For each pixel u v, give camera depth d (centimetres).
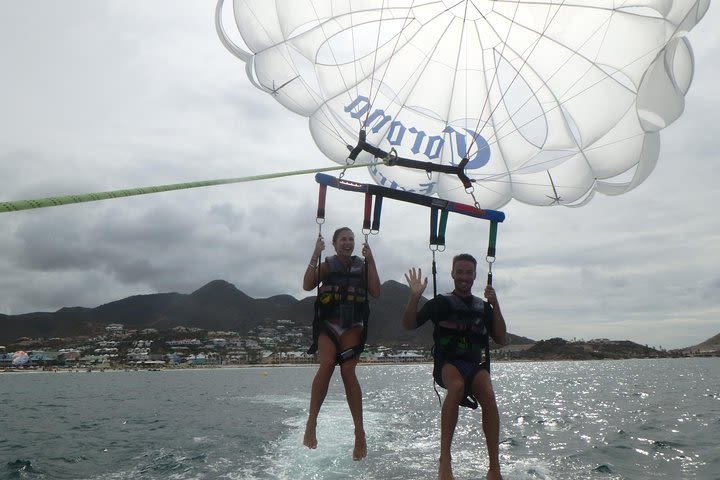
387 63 675
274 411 2356
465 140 679
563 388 4341
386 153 625
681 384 4578
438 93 683
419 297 530
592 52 638
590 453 1160
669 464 1047
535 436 1438
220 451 1245
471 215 564
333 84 683
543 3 635
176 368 19488
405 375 9688
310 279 527
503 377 7744
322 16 668
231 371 15212
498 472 493
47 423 2033
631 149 632
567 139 671
